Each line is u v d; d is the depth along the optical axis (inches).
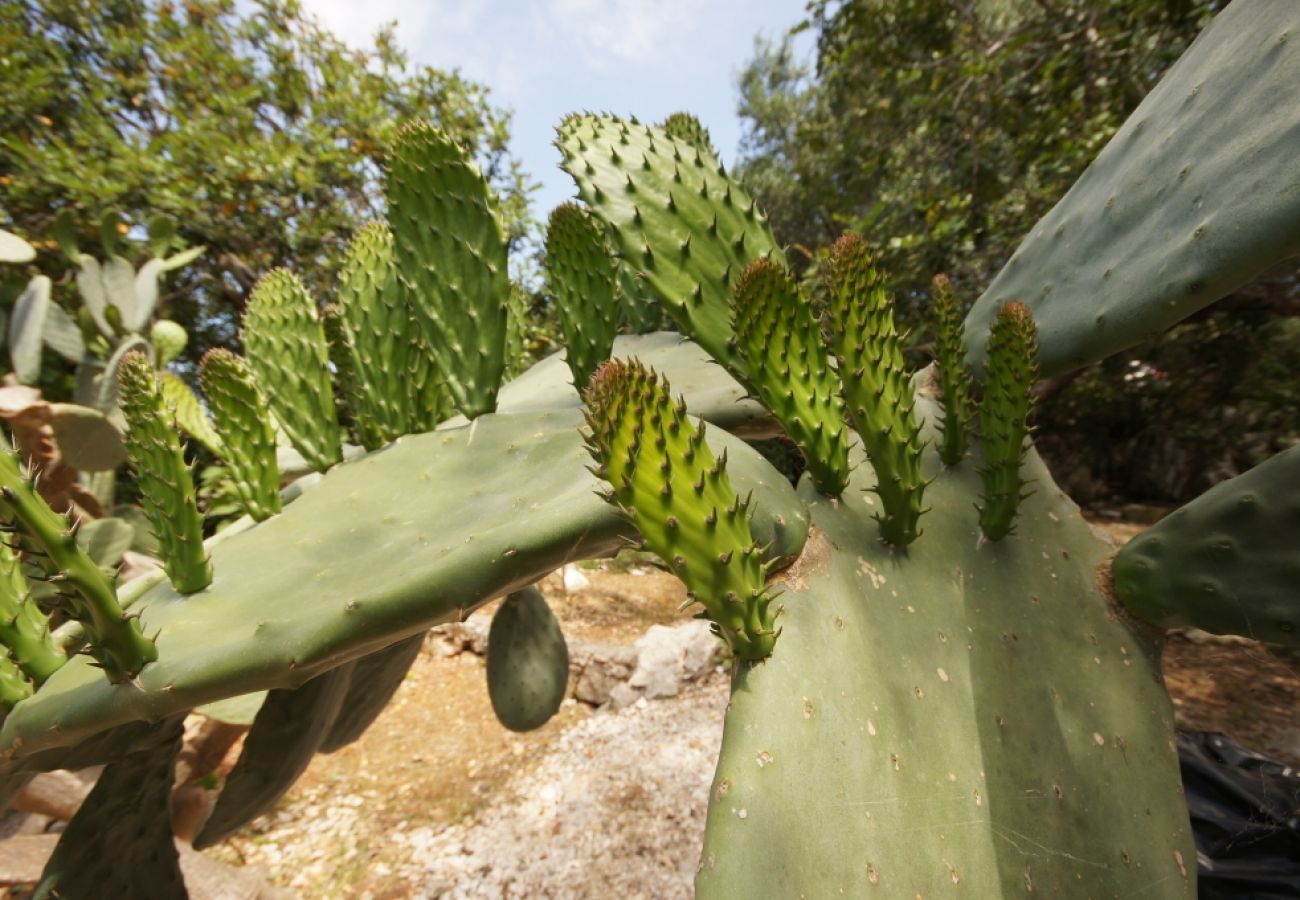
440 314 46.3
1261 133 31.3
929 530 39.6
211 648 31.8
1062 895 28.6
